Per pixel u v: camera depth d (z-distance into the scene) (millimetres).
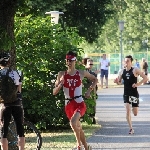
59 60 30766
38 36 30656
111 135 28078
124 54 121375
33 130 22578
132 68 28672
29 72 30438
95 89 31031
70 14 70562
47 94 30406
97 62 113312
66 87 21703
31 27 30594
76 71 21750
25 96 30094
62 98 30438
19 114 20078
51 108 30391
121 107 45062
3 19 19234
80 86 21734
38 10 21234
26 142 22672
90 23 72500
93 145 24719
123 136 27781
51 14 40062
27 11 20484
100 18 73062
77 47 30859
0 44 19312
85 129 30516
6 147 19953
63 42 30766
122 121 34719
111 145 24734
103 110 42500
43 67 30594
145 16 149500
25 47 30594
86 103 30359
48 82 30531
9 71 19984
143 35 152375
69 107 21703
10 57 20719
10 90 19781
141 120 35125
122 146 24469
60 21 68000
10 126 21016
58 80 21812
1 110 19984
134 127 31500
